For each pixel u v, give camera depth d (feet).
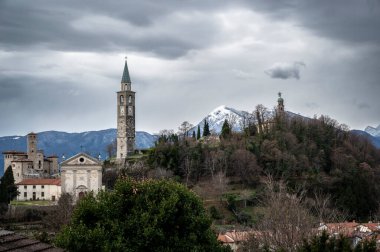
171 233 217.15
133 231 211.41
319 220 215.51
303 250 147.43
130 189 224.12
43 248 143.43
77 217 217.77
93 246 203.62
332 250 142.41
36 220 606.14
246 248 213.66
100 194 229.45
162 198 220.64
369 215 625.00
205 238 224.12
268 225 197.67
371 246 140.56
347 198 630.74
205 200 643.86
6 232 145.59
